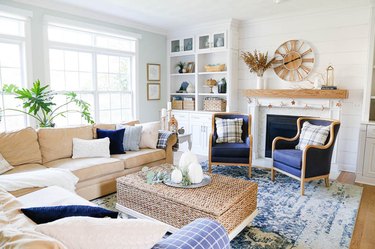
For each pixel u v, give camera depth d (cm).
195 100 571
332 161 438
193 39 557
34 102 362
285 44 470
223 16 479
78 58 465
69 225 110
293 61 464
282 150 385
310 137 369
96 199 314
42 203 193
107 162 322
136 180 268
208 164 444
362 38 406
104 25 475
